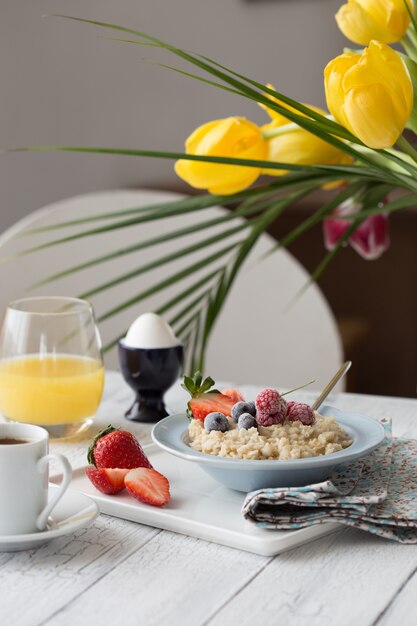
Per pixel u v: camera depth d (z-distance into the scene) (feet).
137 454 3.13
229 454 2.96
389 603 2.65
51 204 7.01
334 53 6.02
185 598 2.66
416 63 3.16
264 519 2.88
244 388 4.16
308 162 3.40
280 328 5.42
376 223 3.91
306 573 2.76
